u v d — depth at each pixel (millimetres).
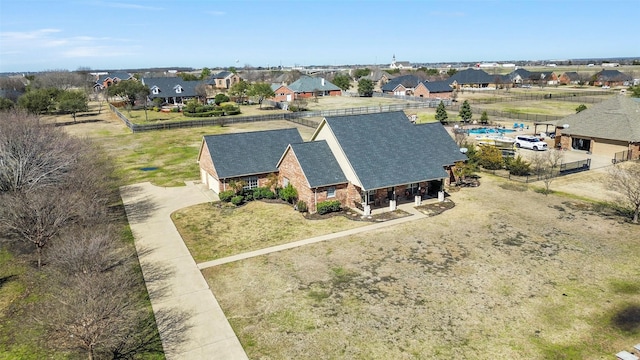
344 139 33719
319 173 32562
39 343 17641
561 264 23828
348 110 85562
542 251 25453
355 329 18484
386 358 16688
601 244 26203
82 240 20938
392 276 22906
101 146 58062
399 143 35594
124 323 18062
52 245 24109
